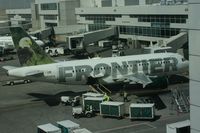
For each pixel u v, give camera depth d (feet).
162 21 378.53
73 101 217.15
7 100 239.30
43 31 497.46
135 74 244.01
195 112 96.63
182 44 339.77
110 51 416.46
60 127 166.61
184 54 339.77
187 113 195.83
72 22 535.60
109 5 508.12
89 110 201.67
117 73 243.19
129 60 247.09
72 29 509.76
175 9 355.36
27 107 220.64
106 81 242.37
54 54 423.23
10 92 262.06
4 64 390.21
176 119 186.91
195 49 94.07
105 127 179.63
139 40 420.36
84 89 260.01
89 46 469.98
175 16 358.64
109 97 225.76
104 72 239.91
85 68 235.40
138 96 232.32
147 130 172.45
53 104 224.53
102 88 247.70
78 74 233.55
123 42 451.94
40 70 225.15
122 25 442.09
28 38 229.04
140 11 407.03
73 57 407.64
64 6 529.45
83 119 193.77
